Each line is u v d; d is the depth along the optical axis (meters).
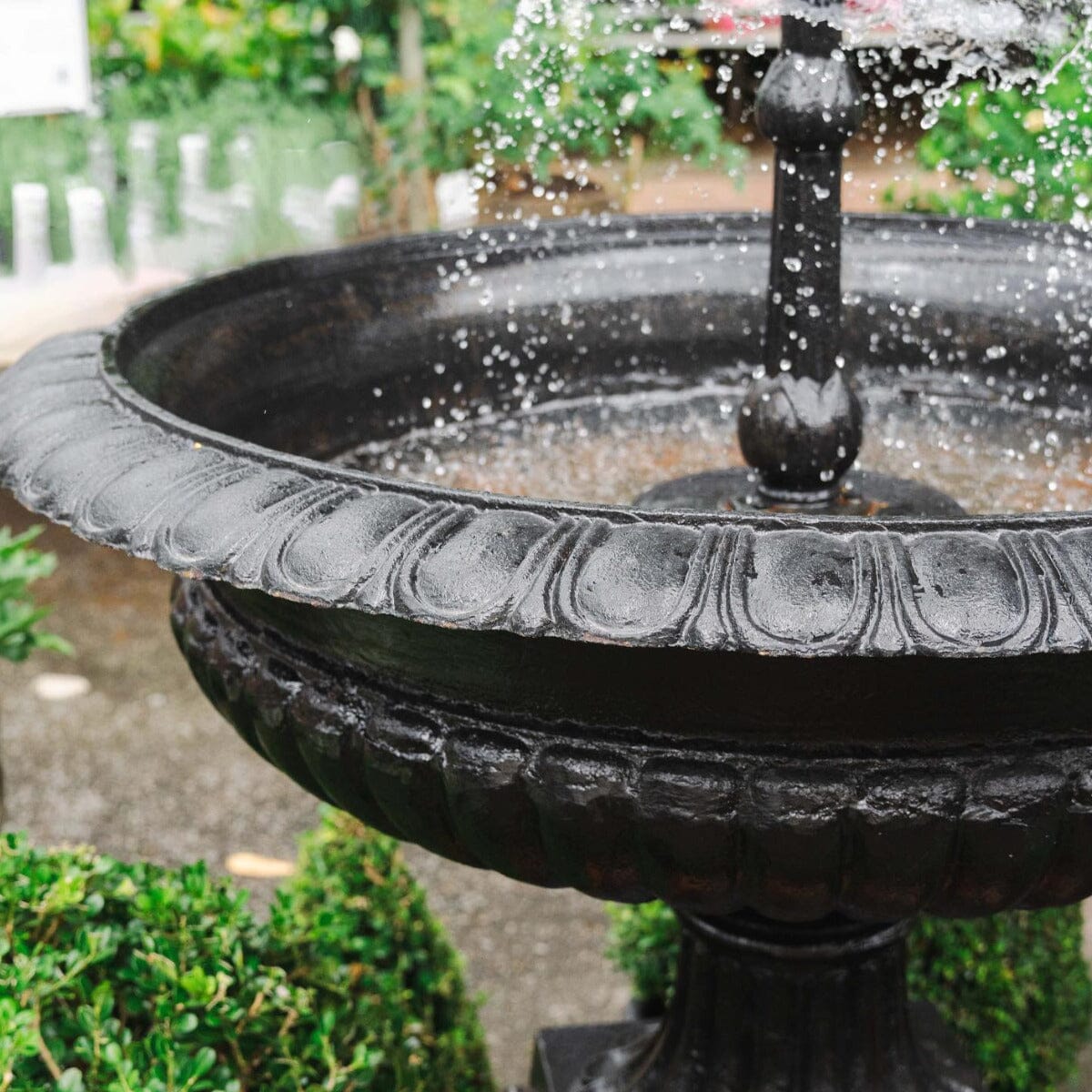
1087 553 1.03
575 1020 2.57
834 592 1.00
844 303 2.14
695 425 2.14
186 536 1.15
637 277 2.14
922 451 2.02
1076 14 1.42
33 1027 1.41
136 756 3.38
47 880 1.61
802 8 1.40
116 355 1.50
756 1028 1.70
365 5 4.93
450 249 2.05
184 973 1.56
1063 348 2.04
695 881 1.20
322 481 1.16
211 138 4.93
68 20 4.27
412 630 1.19
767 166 3.73
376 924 2.01
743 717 1.13
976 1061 2.15
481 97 4.68
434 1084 1.98
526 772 1.19
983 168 2.87
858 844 1.15
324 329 1.90
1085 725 1.14
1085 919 2.62
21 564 2.40
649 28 2.66
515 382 2.10
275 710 1.34
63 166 4.74
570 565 1.03
